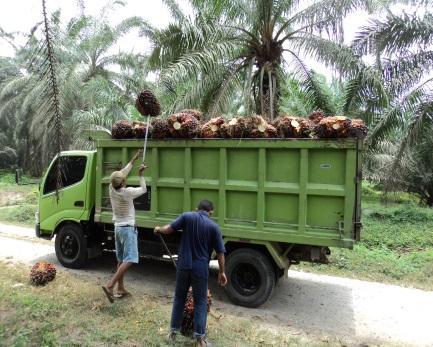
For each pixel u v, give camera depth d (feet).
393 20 37.93
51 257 26.81
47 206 24.85
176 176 20.21
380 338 16.12
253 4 34.96
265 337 15.44
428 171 56.18
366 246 34.76
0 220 43.83
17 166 111.96
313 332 16.47
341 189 16.84
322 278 24.26
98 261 26.02
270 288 18.48
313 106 39.45
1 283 19.90
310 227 17.48
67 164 24.00
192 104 36.94
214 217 19.33
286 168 17.93
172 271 24.20
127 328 15.38
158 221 20.51
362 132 17.34
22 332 14.67
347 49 34.17
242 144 18.48
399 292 21.93
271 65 36.14
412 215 47.80
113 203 18.58
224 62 36.81
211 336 15.19
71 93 47.14
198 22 35.50
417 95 36.73
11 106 88.69
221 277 14.78
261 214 18.26
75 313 16.60
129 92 68.13
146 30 40.01
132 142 21.09
